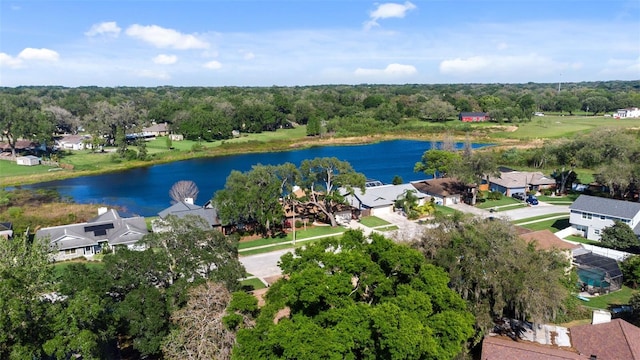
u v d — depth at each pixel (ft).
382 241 108.17
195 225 129.49
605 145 291.79
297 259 105.81
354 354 89.20
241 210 206.39
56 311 88.69
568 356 96.32
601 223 207.51
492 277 109.91
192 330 98.07
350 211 245.24
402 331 79.10
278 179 221.87
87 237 195.31
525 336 112.98
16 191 306.96
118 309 101.86
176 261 116.98
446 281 101.65
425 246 120.88
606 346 101.50
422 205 254.27
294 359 82.58
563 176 297.12
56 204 276.00
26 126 419.13
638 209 200.85
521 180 298.97
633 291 155.53
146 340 102.06
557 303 109.91
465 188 284.00
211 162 432.66
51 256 153.48
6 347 82.12
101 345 95.61
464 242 117.29
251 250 198.39
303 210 255.29
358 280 102.42
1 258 97.86
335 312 89.40
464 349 102.83
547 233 177.17
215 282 110.32
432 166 325.01
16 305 80.02
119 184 341.62
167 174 377.09
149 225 226.17
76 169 385.70
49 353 82.02
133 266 110.52
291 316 100.22
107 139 510.58
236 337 91.50
